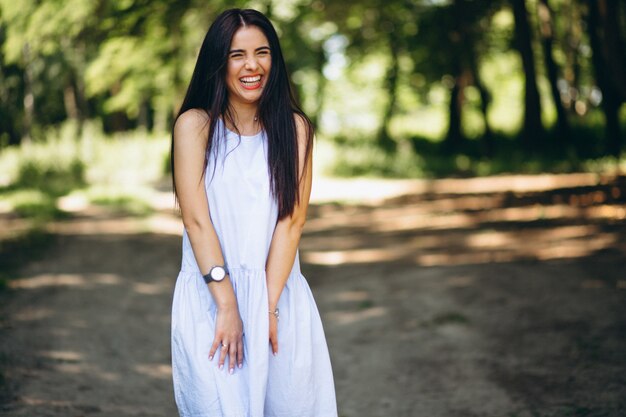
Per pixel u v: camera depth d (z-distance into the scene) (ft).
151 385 16.46
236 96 8.48
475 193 60.54
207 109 8.52
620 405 13.89
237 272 8.45
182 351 8.43
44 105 86.58
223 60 8.29
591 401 14.29
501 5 80.69
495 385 15.98
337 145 96.63
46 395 14.84
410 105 126.72
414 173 84.33
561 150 75.77
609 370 15.92
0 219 45.96
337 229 47.03
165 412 14.66
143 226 45.96
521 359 17.49
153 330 21.50
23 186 66.85
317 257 36.70
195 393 8.30
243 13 8.40
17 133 85.20
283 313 8.65
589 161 68.33
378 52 106.83
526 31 75.51
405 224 46.93
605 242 31.73
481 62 102.01
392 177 83.61
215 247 8.32
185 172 8.37
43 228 41.70
